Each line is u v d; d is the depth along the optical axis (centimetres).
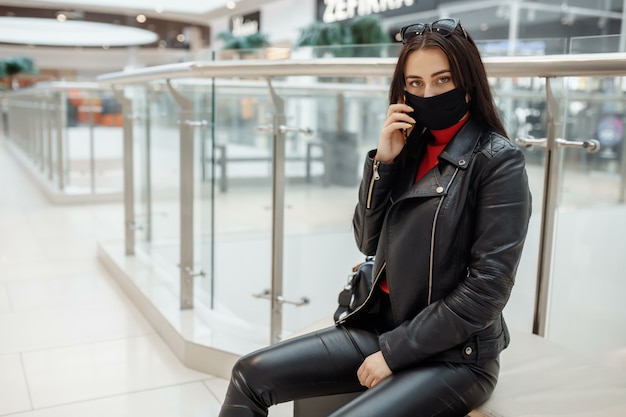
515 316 220
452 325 131
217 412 218
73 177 667
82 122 661
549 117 191
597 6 733
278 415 213
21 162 985
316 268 357
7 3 1348
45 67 1988
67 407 220
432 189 139
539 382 151
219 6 1355
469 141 141
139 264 371
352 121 432
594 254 272
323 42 707
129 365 255
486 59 180
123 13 1458
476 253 134
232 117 418
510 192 133
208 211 284
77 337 286
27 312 319
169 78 271
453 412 133
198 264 298
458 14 848
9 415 213
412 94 142
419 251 139
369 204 153
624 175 489
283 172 248
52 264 415
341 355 148
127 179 389
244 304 314
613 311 250
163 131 336
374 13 936
